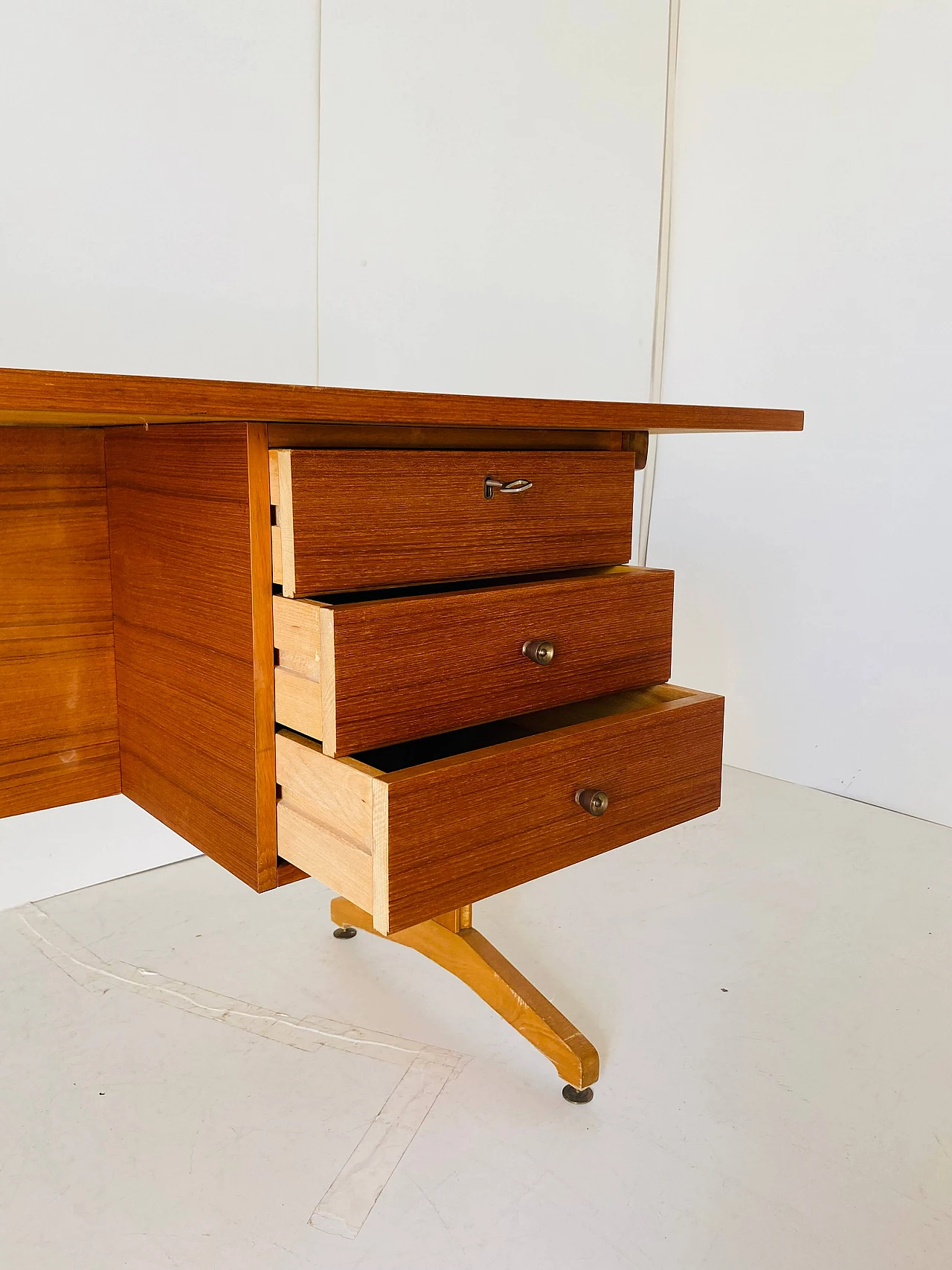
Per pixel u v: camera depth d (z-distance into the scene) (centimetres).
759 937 152
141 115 156
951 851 188
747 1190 100
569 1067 113
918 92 194
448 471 91
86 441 103
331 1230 94
